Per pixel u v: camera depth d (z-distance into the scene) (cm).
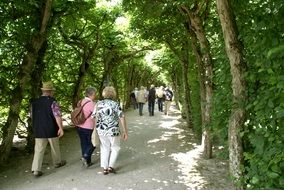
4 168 827
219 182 678
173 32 1295
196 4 816
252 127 426
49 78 1308
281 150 319
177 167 793
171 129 1448
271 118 349
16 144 1136
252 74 405
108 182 688
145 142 1127
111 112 735
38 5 852
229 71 496
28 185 691
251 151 433
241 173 438
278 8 353
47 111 755
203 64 926
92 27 1443
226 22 449
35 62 948
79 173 762
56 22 1096
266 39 352
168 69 2886
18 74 895
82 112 795
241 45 445
